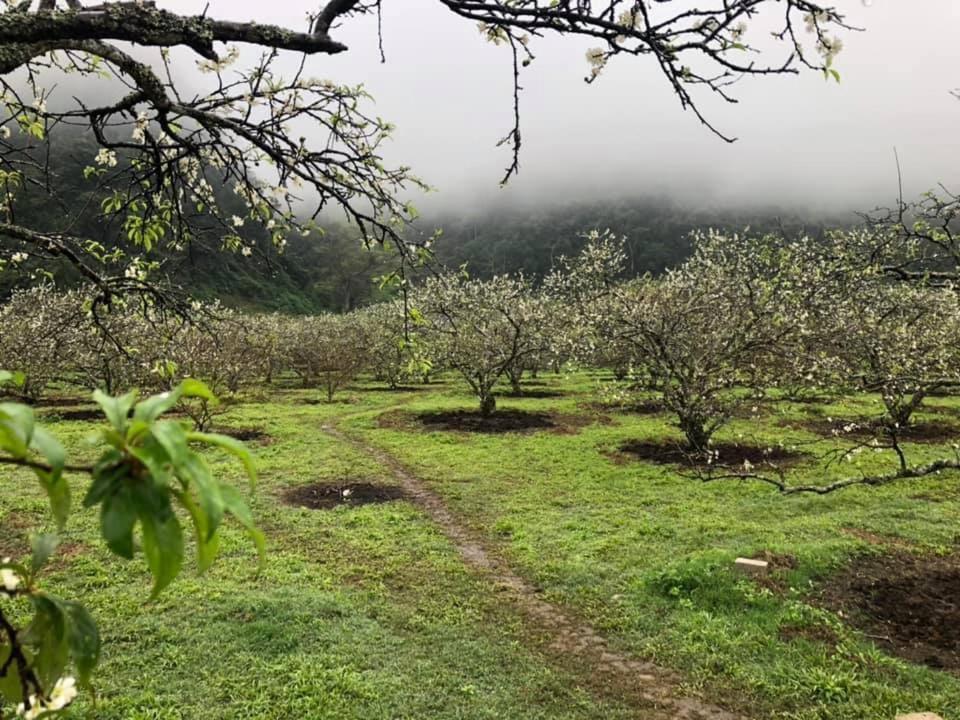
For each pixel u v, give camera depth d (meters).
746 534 8.08
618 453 13.45
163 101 2.41
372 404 23.33
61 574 6.75
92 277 3.43
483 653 5.46
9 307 19.09
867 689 4.64
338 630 5.65
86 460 11.05
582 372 29.20
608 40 2.46
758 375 11.57
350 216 3.31
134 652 5.16
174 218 3.67
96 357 17.77
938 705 4.42
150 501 0.70
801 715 4.45
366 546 8.05
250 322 29.58
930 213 5.59
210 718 4.32
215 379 18.17
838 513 8.95
